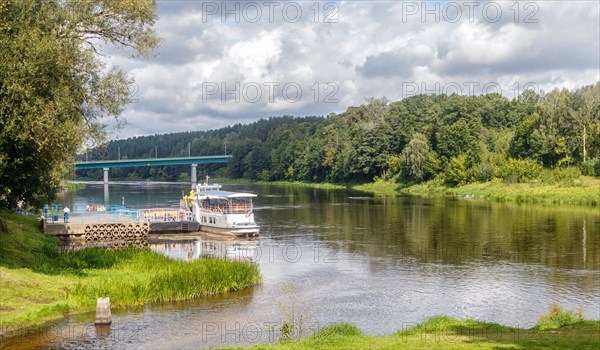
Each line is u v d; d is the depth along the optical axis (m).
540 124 129.00
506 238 60.75
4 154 34.41
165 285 34.56
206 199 73.50
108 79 39.19
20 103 33.34
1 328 27.09
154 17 42.53
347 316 32.69
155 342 26.59
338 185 177.00
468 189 125.25
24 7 34.81
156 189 175.88
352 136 187.00
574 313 32.03
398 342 22.56
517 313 33.69
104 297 31.12
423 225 72.69
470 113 146.25
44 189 48.78
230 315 31.88
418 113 161.50
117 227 64.19
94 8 40.06
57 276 35.78
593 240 58.47
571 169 116.50
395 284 40.97
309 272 45.06
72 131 34.91
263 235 67.25
